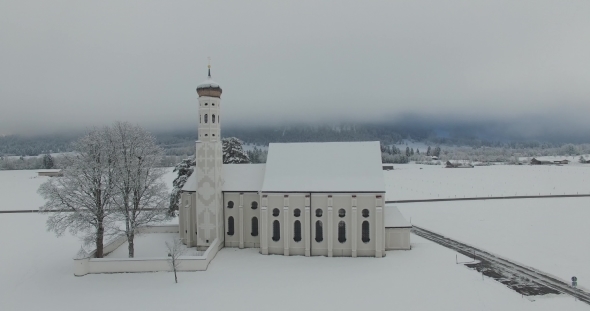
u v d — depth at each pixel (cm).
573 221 8469
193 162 8038
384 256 6066
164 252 6341
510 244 6712
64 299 4612
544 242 6812
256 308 4319
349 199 6062
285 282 5050
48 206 5628
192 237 6669
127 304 4459
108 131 5853
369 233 6075
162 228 7675
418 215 9344
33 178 19712
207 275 5322
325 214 6125
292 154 6581
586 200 11044
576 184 14438
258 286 4925
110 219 6109
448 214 9419
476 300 4466
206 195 6319
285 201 6097
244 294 4691
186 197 6638
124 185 5806
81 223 5691
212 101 6312
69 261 6009
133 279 5216
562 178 16475
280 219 6194
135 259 5469
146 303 4472
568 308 4253
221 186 6556
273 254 6216
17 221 9056
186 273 5409
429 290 4750
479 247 6538
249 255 6169
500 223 8369
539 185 14388
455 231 7700
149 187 6256
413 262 5778
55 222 5591
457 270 5428
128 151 5975
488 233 7500
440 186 14725
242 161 8606
